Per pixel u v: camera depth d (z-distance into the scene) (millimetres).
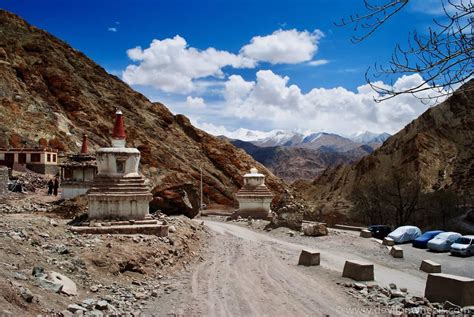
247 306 14742
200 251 26297
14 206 36344
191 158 93750
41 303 11656
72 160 46250
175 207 38000
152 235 23422
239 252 26578
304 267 22250
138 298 15195
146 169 82438
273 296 16172
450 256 31062
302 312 14250
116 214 24891
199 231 32625
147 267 19297
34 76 89562
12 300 10836
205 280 18672
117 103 99250
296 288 17531
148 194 25406
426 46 8180
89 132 85750
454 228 61844
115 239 20906
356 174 108688
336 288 17688
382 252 30531
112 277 17125
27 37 102188
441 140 103625
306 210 64250
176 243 23625
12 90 80625
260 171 97562
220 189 86250
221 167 96188
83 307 12734
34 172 60188
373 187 75938
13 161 60031
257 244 30328
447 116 109875
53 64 96062
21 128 72938
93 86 100500
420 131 108312
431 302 15734
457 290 15102
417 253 32125
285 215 38125
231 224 42281
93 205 24828
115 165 25500
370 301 15859
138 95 109000
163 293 16203
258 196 46531
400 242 37188
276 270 21266
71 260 16812
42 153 60875
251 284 18094
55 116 80875
